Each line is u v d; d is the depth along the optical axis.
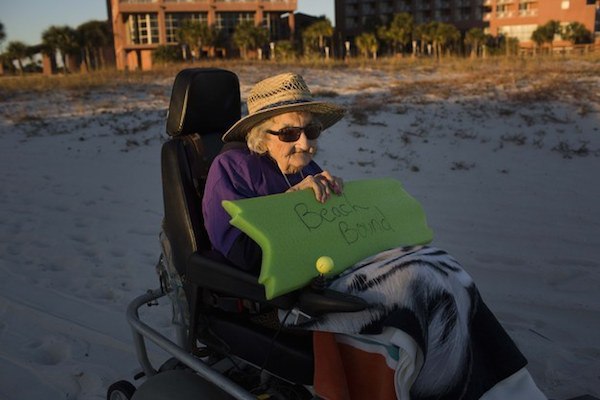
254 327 2.43
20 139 13.30
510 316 4.32
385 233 2.48
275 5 56.00
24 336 4.33
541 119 11.99
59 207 7.87
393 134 11.67
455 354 1.99
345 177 8.97
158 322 4.44
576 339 3.96
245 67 25.52
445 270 2.14
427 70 22.31
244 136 2.68
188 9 54.44
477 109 13.52
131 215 7.36
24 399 3.54
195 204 2.67
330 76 21.53
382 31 48.59
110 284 5.19
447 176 8.84
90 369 3.82
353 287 2.12
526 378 2.13
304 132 2.53
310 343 2.29
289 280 2.08
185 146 2.75
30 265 5.70
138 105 16.73
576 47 40.91
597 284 4.83
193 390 2.46
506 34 64.25
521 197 7.61
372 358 2.05
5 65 54.97
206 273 2.42
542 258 5.45
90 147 12.14
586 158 9.32
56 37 48.44
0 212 7.68
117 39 59.69
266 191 2.52
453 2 67.81
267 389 2.51
